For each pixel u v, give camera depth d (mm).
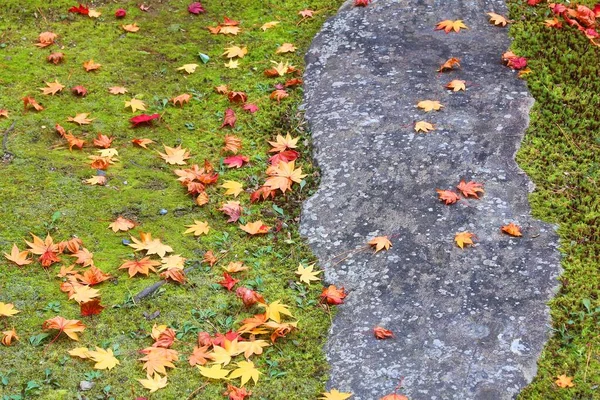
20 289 2932
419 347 2836
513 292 2926
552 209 3105
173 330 2863
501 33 3625
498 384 2766
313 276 2996
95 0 3820
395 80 3467
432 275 2971
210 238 3096
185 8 3818
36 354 2807
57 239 3051
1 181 3170
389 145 3275
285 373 2807
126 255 3035
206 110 3449
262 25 3752
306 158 3305
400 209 3125
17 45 3615
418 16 3695
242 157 3289
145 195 3186
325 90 3469
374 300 2936
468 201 3127
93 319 2891
